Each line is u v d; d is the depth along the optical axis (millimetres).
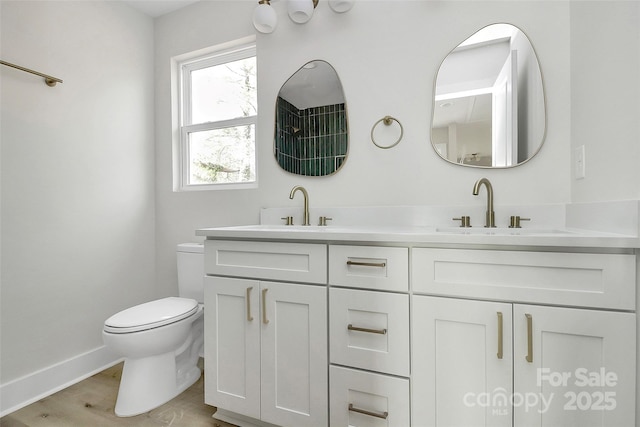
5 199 1536
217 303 1372
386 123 1641
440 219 1521
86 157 1893
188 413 1476
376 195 1670
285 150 1899
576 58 1278
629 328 834
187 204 2207
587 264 870
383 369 1078
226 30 2070
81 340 1860
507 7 1438
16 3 1569
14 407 1530
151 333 1425
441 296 1021
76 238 1841
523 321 925
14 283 1567
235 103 2199
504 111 1440
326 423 1167
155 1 2137
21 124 1592
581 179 1231
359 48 1708
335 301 1148
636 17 876
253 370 1292
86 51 1893
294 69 1872
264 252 1286
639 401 831
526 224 1382
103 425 1396
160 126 2309
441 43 1543
